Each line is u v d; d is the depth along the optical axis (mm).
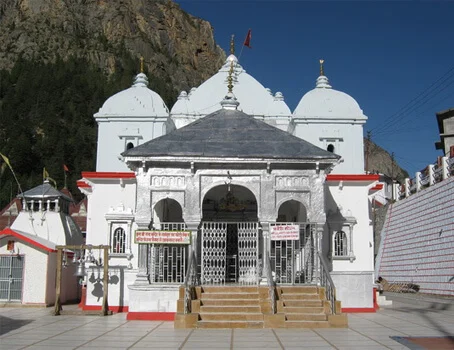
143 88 26688
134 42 177875
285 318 15914
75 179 92875
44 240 26703
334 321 15773
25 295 24297
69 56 151750
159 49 186250
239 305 16656
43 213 28500
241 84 26844
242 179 18547
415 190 37875
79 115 114812
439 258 30594
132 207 21797
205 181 18547
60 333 15031
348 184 22297
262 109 26281
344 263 21734
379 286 27266
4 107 116312
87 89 125500
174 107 26609
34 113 113875
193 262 17750
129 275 21281
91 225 21766
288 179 18609
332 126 25359
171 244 18141
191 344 12969
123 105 25484
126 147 25156
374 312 20453
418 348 12281
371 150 81375
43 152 99812
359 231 22016
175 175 18500
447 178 31047
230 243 22922
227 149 18531
